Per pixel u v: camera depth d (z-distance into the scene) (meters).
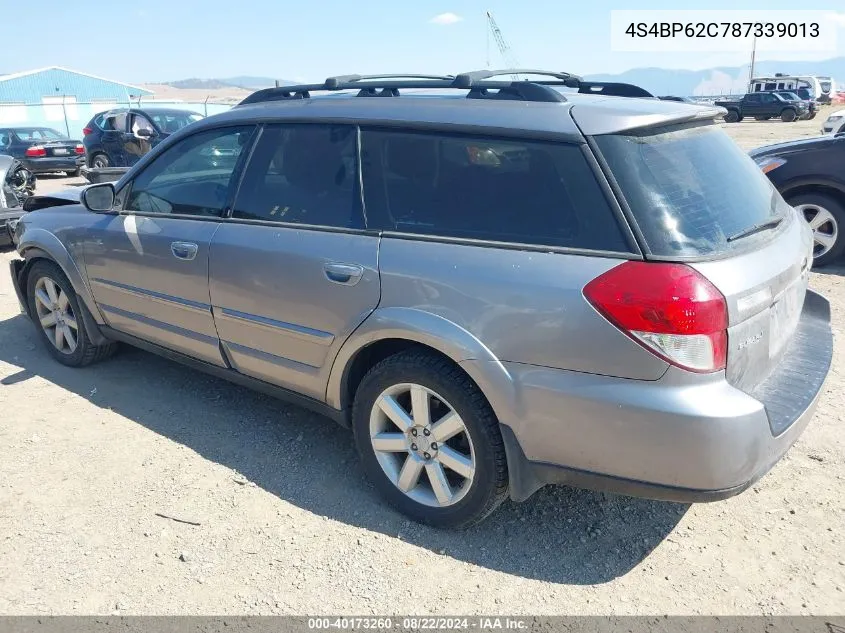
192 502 3.22
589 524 3.07
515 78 3.69
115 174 6.16
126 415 4.05
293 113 3.41
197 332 3.78
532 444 2.64
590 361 2.46
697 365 2.35
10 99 52.44
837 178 6.55
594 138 2.58
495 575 2.77
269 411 4.11
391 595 2.66
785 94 34.69
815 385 2.81
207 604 2.62
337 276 3.02
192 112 14.40
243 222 3.47
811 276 6.61
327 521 3.10
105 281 4.20
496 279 2.62
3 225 7.85
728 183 2.91
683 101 3.45
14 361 4.86
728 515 3.11
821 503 3.16
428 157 2.93
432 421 2.95
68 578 2.75
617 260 2.44
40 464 3.53
